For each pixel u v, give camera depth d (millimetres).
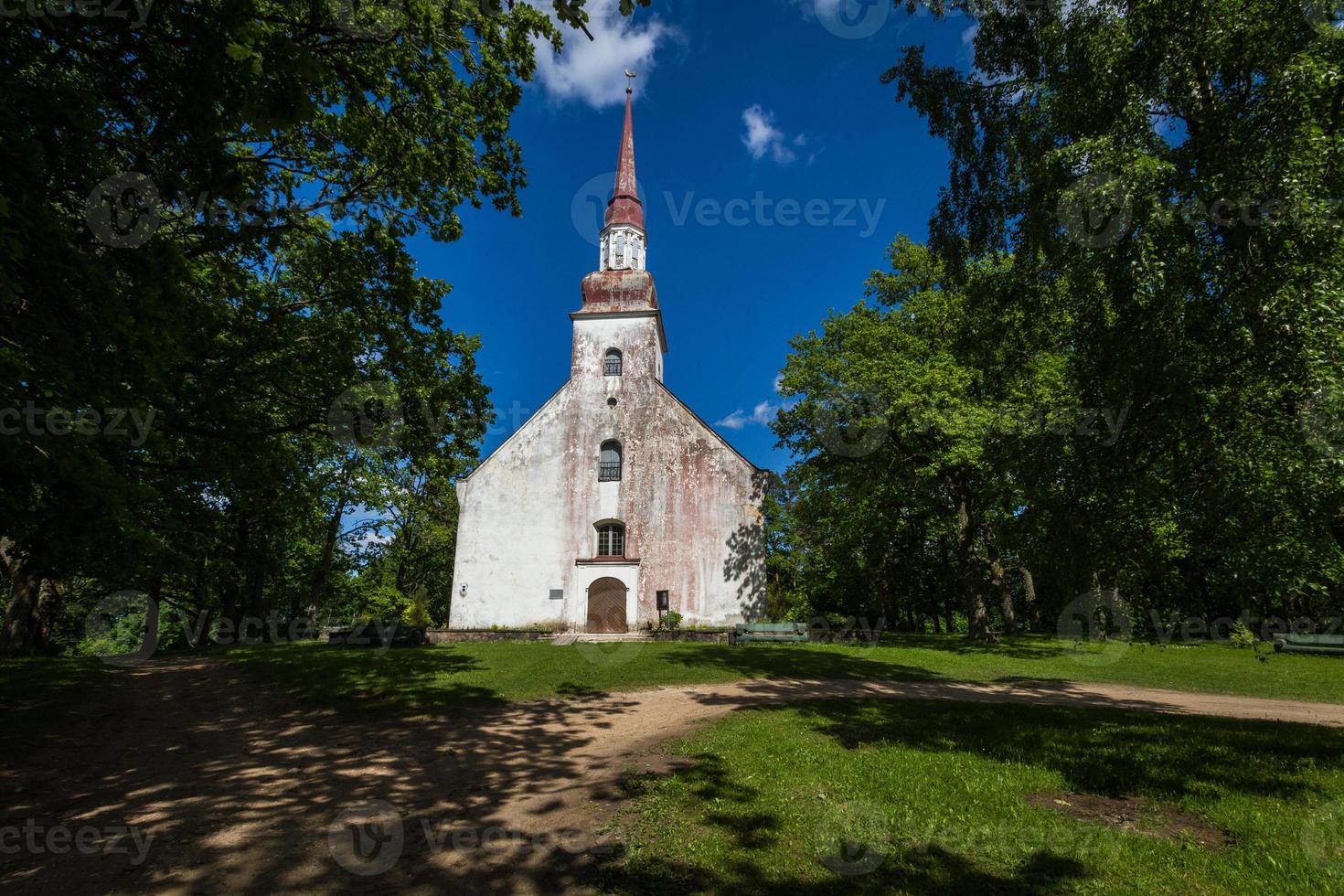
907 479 24750
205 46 5320
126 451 8797
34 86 5641
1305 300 6336
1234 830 4871
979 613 25281
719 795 5867
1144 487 7500
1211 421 7215
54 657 17359
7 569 18641
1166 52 8164
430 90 9680
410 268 12008
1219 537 7375
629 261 33969
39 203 5746
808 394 26297
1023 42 11328
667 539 27188
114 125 6844
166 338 7090
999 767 6516
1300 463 6285
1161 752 7062
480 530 27984
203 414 9953
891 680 14633
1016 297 11953
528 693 12242
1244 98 7941
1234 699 13391
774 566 39375
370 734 8938
